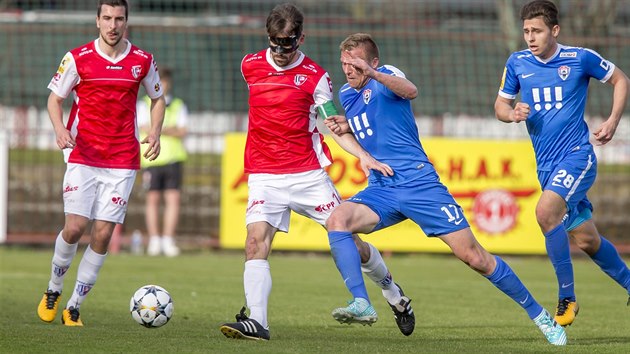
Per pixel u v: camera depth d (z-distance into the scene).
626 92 25.22
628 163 62.62
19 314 28.67
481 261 22.69
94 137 26.33
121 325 26.30
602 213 62.47
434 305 33.72
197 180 62.72
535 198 53.16
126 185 26.72
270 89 23.45
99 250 26.77
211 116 74.00
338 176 51.88
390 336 24.83
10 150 61.66
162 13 90.50
